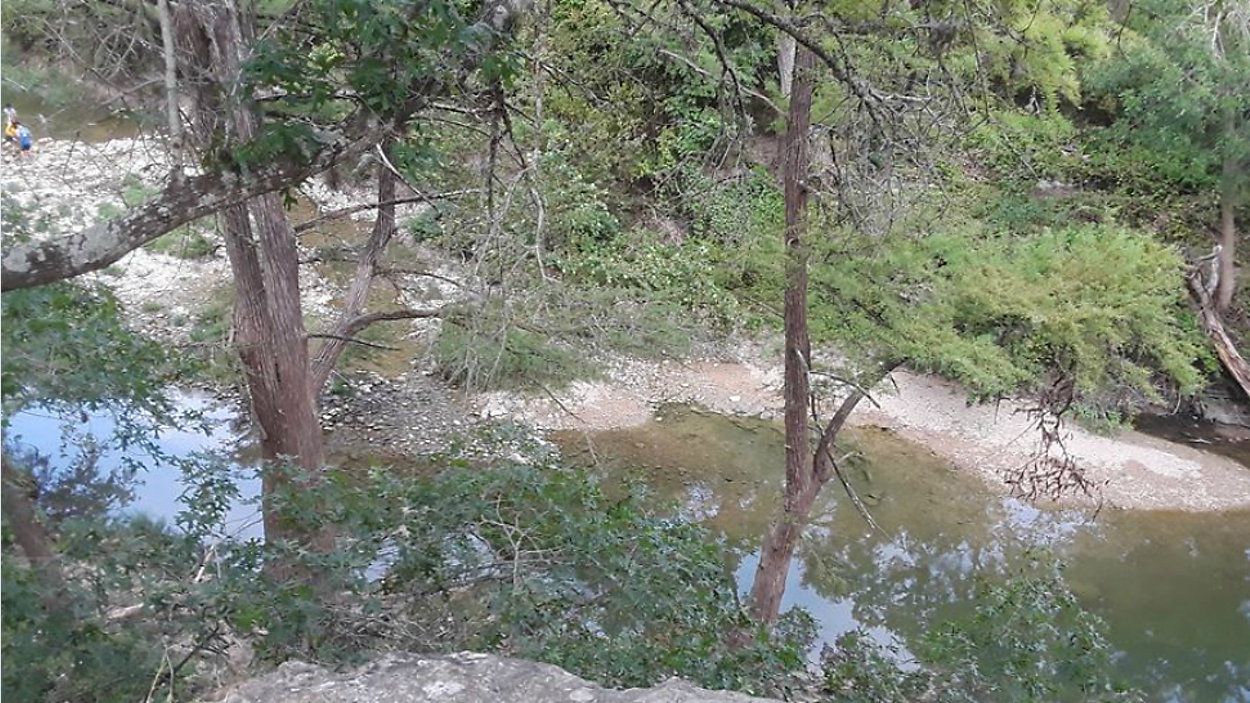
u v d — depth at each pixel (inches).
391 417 529.0
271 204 305.1
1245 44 516.1
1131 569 483.8
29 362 219.3
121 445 292.2
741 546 471.8
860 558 486.3
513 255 278.1
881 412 609.6
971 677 241.9
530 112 355.9
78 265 134.0
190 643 175.3
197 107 205.8
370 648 180.9
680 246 595.5
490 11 172.7
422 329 582.2
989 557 488.4
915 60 287.9
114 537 177.9
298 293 324.2
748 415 593.3
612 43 426.0
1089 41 332.5
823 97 354.0
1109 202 619.8
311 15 188.1
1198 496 539.2
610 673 185.0
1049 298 383.6
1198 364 606.9
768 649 215.9
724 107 289.0
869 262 352.8
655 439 565.6
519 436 289.7
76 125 232.5
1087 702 246.7
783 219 380.8
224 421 472.1
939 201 369.7
